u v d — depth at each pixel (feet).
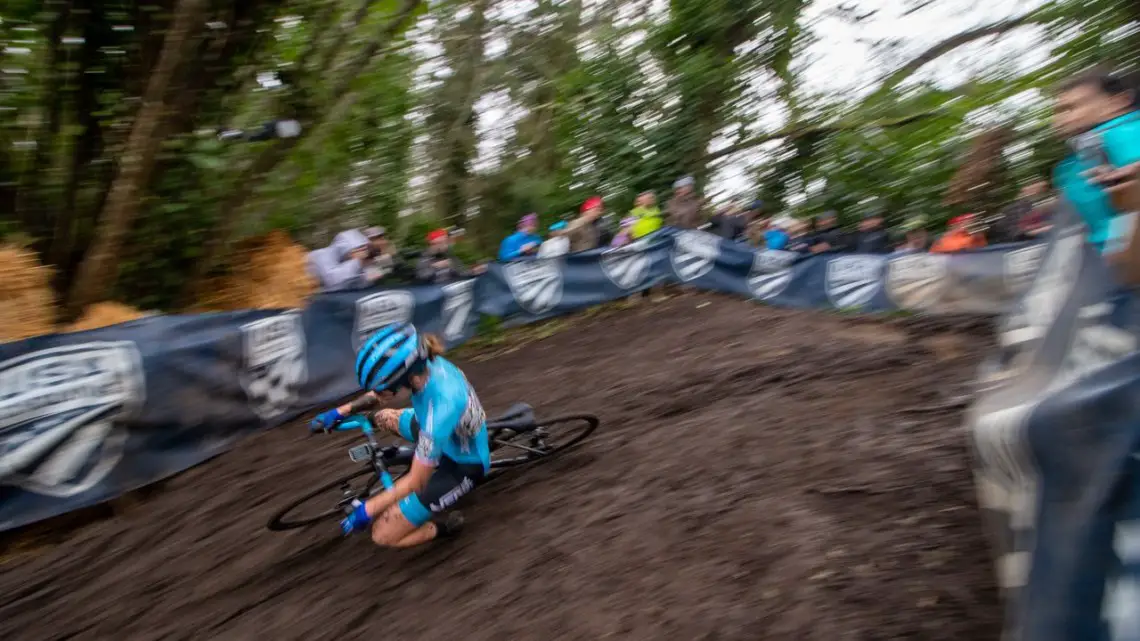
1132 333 5.98
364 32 27.35
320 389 22.13
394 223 37.88
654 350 24.98
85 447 16.58
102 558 15.01
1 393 15.47
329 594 12.07
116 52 20.53
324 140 29.96
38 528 16.44
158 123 20.43
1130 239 6.62
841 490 11.57
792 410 15.96
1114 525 4.34
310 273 24.07
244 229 26.81
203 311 22.93
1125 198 7.52
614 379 22.06
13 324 17.02
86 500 16.57
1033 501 5.21
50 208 21.34
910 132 44.57
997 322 23.26
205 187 23.52
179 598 12.91
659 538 11.42
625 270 32.14
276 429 20.68
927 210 38.58
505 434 15.15
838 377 18.21
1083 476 4.74
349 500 13.30
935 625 8.12
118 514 17.15
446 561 12.32
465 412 12.16
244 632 11.48
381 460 12.51
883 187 41.75
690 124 46.60
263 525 15.14
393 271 27.94
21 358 15.79
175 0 20.49
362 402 12.28
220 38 21.58
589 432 16.10
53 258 21.48
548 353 26.81
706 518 11.68
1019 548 5.42
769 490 12.15
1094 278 7.15
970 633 7.88
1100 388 4.94
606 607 10.00
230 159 24.71
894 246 35.32
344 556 13.25
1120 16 36.35
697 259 33.24
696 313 29.84
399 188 36.86
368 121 31.89
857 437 13.58
